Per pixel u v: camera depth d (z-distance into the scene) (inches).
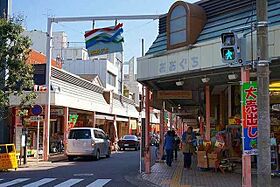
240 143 820.0
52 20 1048.8
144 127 761.6
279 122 766.5
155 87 818.8
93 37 824.3
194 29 643.5
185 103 1180.5
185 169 790.5
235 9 617.3
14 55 868.0
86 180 642.8
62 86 1256.8
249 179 445.1
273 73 608.4
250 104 419.2
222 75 650.8
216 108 1026.7
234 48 367.6
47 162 1011.3
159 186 570.6
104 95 1736.0
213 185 565.0
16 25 862.5
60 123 1405.0
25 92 1077.1
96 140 1103.0
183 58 642.2
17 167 844.6
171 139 864.9
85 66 2117.4
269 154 322.7
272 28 521.0
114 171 784.3
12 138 1103.0
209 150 741.3
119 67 2466.8
